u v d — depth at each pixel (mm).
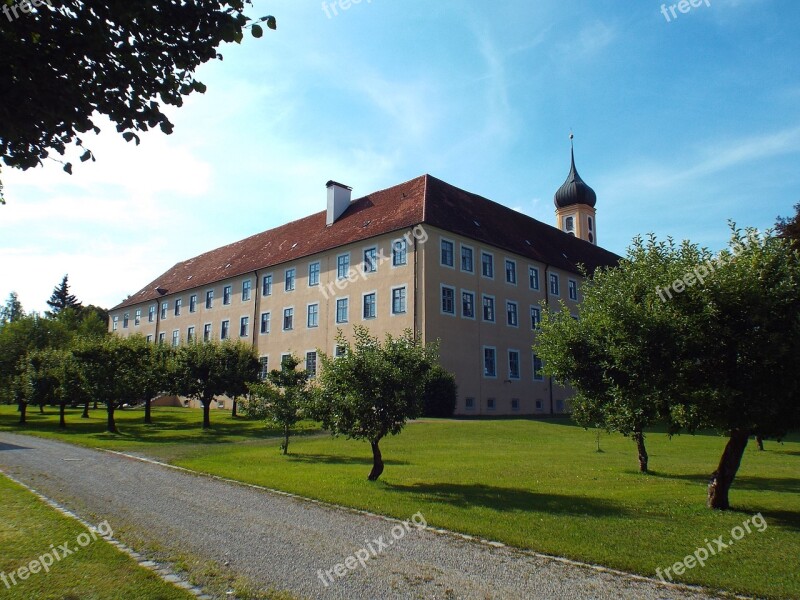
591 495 12273
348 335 41094
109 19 5617
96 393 28547
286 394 20875
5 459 17812
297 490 12477
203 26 5871
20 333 59875
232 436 26844
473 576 7039
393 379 14164
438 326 36906
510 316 42906
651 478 14984
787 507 11383
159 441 24406
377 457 14375
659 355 10711
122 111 6145
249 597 6266
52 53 5621
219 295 55875
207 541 8438
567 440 24719
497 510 10586
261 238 58250
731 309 10047
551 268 48344
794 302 9844
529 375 43531
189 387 32094
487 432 26625
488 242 41438
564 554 7875
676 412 10500
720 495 11008
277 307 48500
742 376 10102
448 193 43656
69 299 99500
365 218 43719
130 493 12172
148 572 6887
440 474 15172
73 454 19391
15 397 35406
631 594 6492
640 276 11992
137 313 68750
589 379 15453
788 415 10039
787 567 7438
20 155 6043
